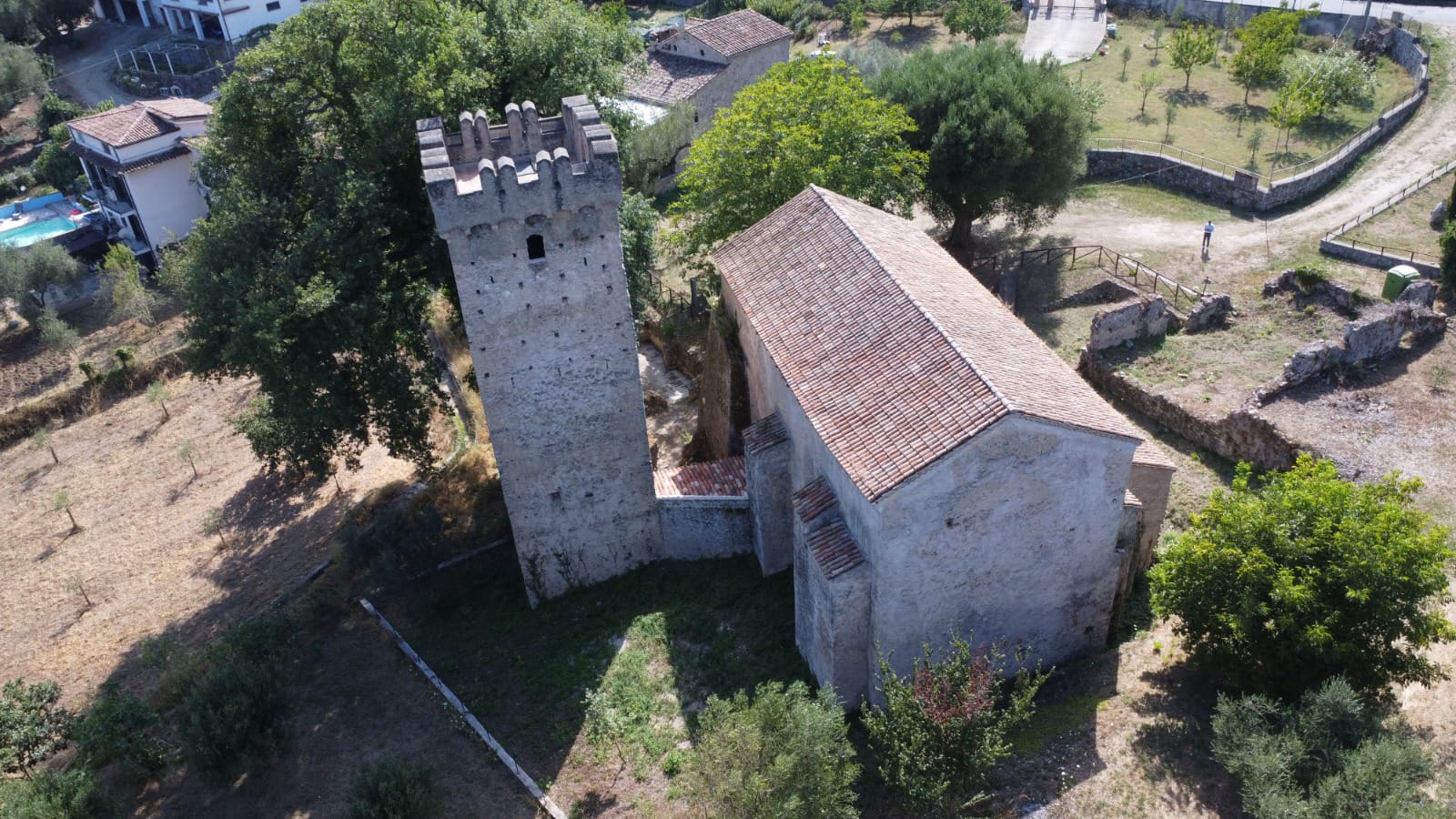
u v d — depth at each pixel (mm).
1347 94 62406
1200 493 35469
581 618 34969
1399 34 68375
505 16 43375
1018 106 51094
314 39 39062
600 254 30062
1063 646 29547
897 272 31281
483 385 31359
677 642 33219
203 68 97500
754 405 37281
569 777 29297
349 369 38156
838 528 28094
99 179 69688
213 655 33656
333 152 40750
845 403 27672
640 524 35562
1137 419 40062
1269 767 22906
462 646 34531
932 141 51969
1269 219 54719
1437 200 52688
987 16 80062
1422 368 39469
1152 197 59344
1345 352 39375
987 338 28859
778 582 34750
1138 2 85438
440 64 39062
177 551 44500
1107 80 73938
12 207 76500
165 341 59906
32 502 49125
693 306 50375
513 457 32969
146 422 54312
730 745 24375
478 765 29969
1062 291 50312
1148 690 27859
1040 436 24938
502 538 39156
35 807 26609
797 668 31188
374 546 38250
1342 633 24344
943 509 25266
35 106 96312
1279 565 25047
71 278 65188
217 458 50719
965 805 24062
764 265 35250
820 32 91188
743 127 44719
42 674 38469
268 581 41344
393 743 31078
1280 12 69062
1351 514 24938
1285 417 37438
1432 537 24109
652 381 47875
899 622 27188
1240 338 43438
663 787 28594
